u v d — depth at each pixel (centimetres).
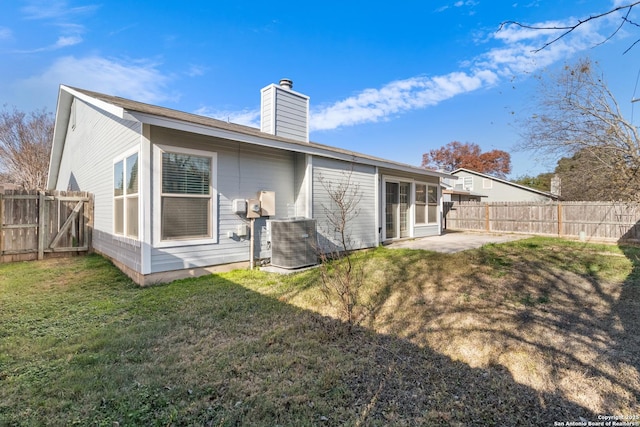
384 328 335
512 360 262
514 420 191
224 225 599
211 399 213
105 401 209
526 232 1316
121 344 297
